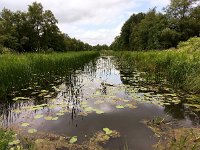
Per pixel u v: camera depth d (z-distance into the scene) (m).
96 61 21.31
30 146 3.15
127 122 4.39
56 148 3.36
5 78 6.60
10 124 4.29
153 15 47.00
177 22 38.84
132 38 54.91
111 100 5.93
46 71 9.67
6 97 6.23
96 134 3.84
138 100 5.91
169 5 40.19
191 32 38.97
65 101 5.86
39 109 5.20
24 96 6.35
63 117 4.68
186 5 38.91
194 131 3.96
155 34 39.94
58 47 51.09
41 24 47.75
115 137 3.73
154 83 8.17
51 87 7.57
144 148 3.36
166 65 9.47
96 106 5.42
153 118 4.62
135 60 15.80
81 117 4.67
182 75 7.55
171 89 7.17
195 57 8.63
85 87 7.64
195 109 5.23
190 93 6.64
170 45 38.31
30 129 4.00
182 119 4.60
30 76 8.09
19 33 44.94
